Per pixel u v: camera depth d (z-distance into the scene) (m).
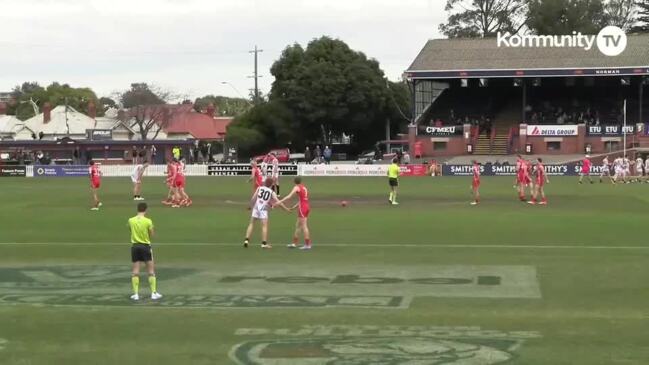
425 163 84.12
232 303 17.72
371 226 34.06
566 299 17.92
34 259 24.89
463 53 96.38
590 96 98.06
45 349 13.80
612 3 121.81
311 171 83.19
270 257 25.00
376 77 105.00
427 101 102.81
